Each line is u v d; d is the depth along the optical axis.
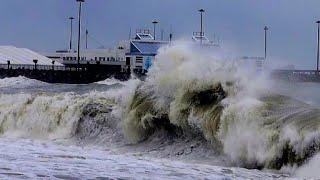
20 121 56.06
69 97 55.53
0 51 188.25
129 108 47.53
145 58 168.88
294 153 33.22
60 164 29.06
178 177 27.45
